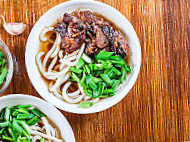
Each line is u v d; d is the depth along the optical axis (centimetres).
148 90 48
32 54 44
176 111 49
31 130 44
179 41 48
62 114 45
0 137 43
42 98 46
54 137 44
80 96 45
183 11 48
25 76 46
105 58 43
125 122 48
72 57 44
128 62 45
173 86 49
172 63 48
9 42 46
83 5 43
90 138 47
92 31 43
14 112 43
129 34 44
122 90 44
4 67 44
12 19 45
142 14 47
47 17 43
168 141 49
